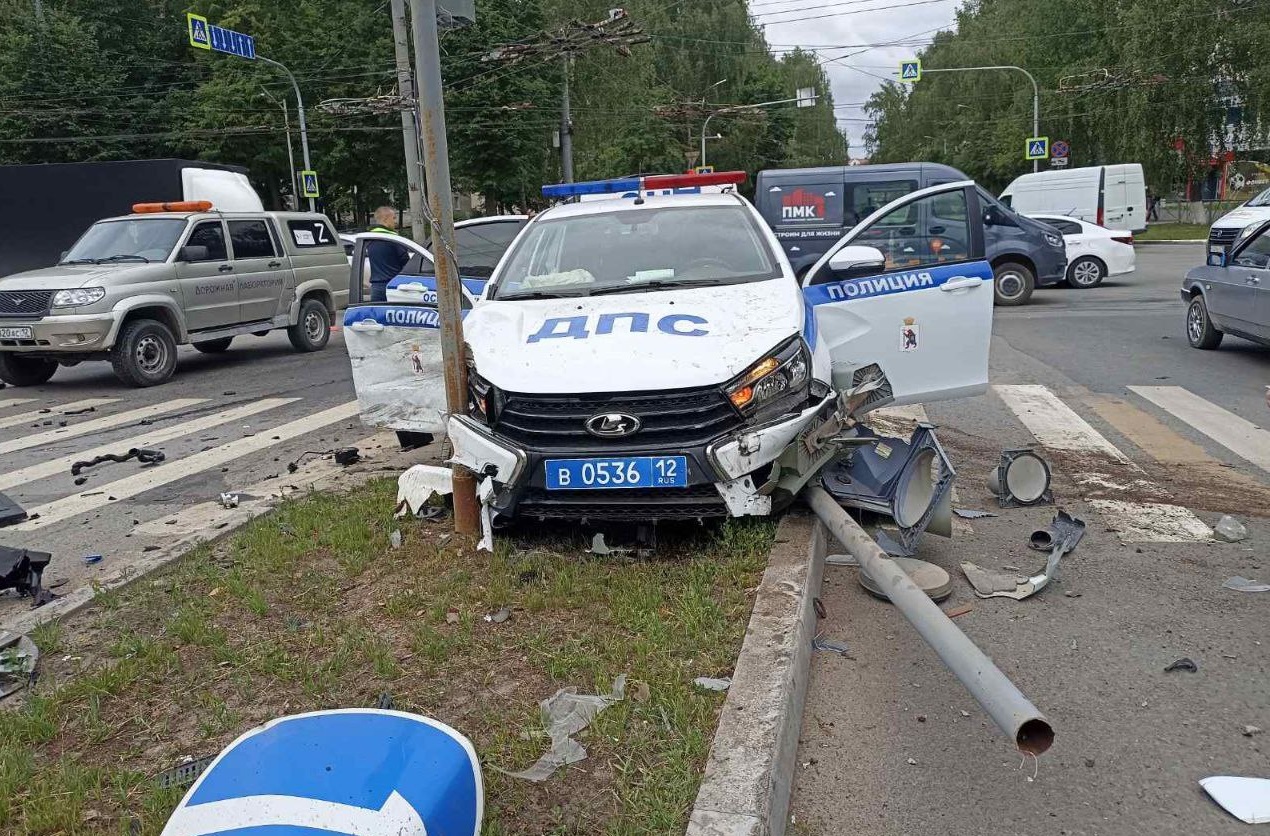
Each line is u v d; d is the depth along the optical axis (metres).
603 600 4.13
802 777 3.07
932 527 4.83
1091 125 42.97
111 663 3.76
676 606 4.01
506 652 3.72
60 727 3.31
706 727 3.08
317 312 14.55
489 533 4.65
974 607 4.34
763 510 4.46
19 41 39.31
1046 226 16.89
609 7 43.03
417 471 5.42
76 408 10.35
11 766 3.03
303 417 9.35
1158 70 39.00
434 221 4.61
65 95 39.75
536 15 36.66
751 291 5.13
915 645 3.93
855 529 4.04
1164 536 5.19
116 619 4.18
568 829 2.67
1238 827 2.81
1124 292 18.05
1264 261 10.20
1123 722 3.37
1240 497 5.88
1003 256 16.58
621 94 45.31
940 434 7.69
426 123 4.50
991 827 2.83
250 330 13.18
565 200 7.83
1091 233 19.28
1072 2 47.56
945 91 62.03
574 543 4.78
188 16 26.27
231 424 9.19
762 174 16.19
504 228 8.45
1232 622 4.12
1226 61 38.00
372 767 2.23
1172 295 17.19
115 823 2.79
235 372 12.64
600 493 4.48
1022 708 2.48
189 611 4.13
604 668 3.51
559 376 4.52
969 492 6.09
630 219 6.07
